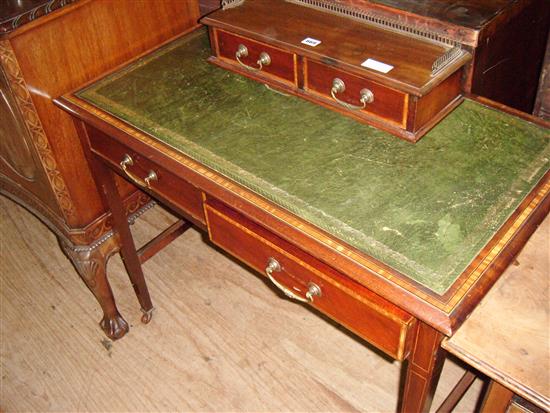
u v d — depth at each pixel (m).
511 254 0.91
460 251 0.90
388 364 1.68
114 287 1.96
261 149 1.11
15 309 1.91
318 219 0.96
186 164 1.10
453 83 1.13
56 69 1.29
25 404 1.66
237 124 1.18
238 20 1.28
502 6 1.13
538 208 0.96
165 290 1.93
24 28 1.19
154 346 1.77
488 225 0.93
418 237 0.92
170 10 1.48
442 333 0.83
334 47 1.16
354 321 1.00
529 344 0.83
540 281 0.92
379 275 0.87
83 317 1.87
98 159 1.38
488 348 0.83
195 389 1.66
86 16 1.30
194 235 2.10
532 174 1.02
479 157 1.06
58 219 1.55
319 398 1.62
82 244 1.56
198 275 1.97
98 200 1.54
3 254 2.09
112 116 1.23
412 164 1.05
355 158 1.07
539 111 1.40
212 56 1.36
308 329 1.78
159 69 1.35
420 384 0.99
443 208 0.96
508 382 0.80
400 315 0.90
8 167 1.57
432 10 1.15
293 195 1.01
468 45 1.10
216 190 1.04
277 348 1.74
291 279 1.07
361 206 0.98
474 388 1.62
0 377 1.73
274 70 1.25
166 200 1.27
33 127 1.32
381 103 1.10
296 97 1.23
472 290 0.85
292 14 1.29
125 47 1.42
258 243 1.08
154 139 1.16
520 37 1.22
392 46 1.15
